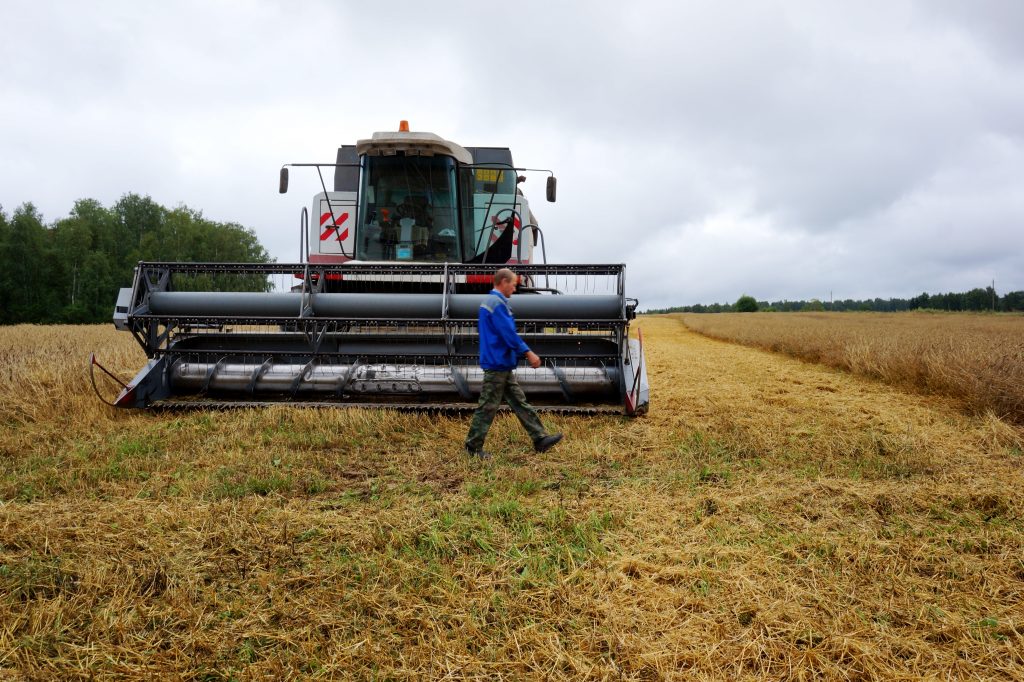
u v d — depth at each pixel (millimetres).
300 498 4469
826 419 7535
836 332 21250
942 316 60469
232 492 4492
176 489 4551
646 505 4359
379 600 3000
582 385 7055
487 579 3217
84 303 59906
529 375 7066
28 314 56188
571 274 7312
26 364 10195
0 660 2498
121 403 6754
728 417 7504
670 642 2652
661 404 8609
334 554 3518
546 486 4762
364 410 6770
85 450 5484
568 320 7051
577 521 3994
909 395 9945
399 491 4617
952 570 3359
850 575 3289
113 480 4766
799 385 11203
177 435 6012
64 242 61219
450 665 2496
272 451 5555
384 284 8086
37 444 5785
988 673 2484
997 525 4020
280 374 7121
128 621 2764
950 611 2949
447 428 6445
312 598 3021
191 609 2869
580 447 5832
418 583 3162
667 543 3715
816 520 4133
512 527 3920
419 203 8922
